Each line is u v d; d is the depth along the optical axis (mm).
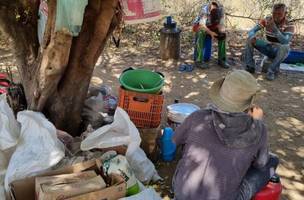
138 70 3928
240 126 2299
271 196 2598
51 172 2801
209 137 2357
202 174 2365
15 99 3723
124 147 3258
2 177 2975
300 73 6359
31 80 3580
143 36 7504
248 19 8562
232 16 8180
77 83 3521
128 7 3246
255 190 2521
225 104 2342
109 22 3234
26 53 3580
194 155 2398
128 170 2984
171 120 4000
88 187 2619
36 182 2646
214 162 2342
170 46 6410
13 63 5816
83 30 3330
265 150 2391
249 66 6227
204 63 6312
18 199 2742
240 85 2301
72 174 2771
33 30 3531
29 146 2994
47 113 3594
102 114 3846
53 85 3393
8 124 3146
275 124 4695
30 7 3406
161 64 6336
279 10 5945
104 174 2869
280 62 6051
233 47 7332
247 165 2352
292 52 6672
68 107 3590
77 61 3432
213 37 6164
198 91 5434
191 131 2428
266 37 6113
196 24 6199
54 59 3197
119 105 3660
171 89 5445
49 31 3160
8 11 3369
